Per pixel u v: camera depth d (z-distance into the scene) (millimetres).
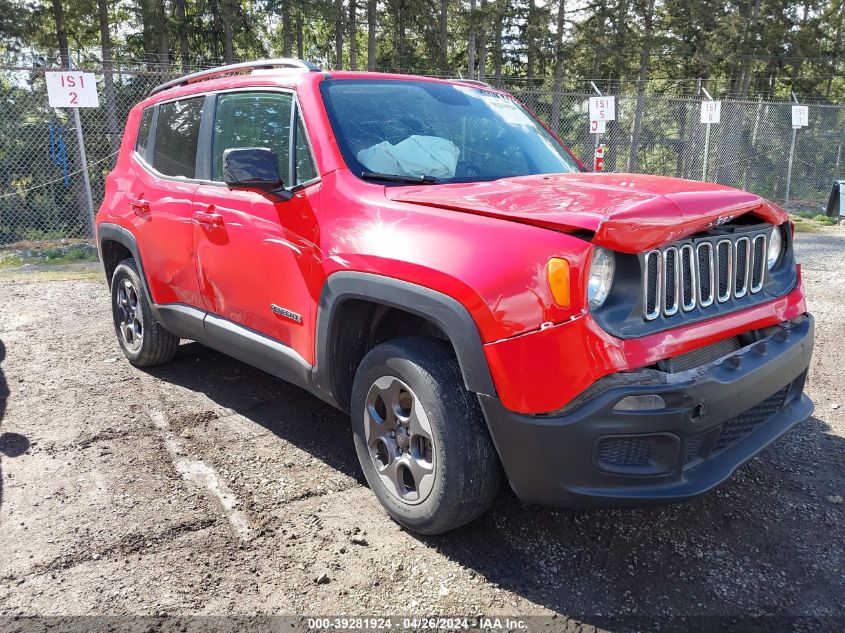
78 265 9383
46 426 3750
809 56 35312
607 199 2332
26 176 16891
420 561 2535
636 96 15992
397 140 3146
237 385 4406
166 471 3234
